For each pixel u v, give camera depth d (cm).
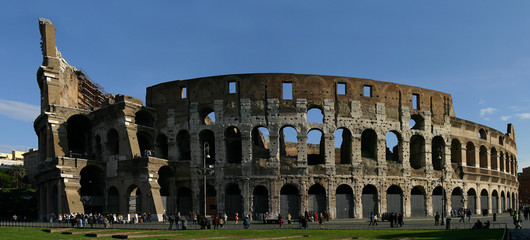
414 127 9962
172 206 8912
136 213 8319
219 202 8688
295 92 8925
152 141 9331
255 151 9056
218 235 5419
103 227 6794
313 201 8706
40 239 4891
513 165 12875
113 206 8900
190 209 8925
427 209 9469
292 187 9194
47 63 9519
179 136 9238
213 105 8981
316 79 9031
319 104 8956
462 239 4722
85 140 10212
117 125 9119
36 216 10812
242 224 7412
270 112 8825
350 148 9044
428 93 9888
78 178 8725
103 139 9444
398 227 6638
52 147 8975
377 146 9162
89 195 9344
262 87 8912
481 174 10538
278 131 8775
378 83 9381
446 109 10088
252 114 8838
